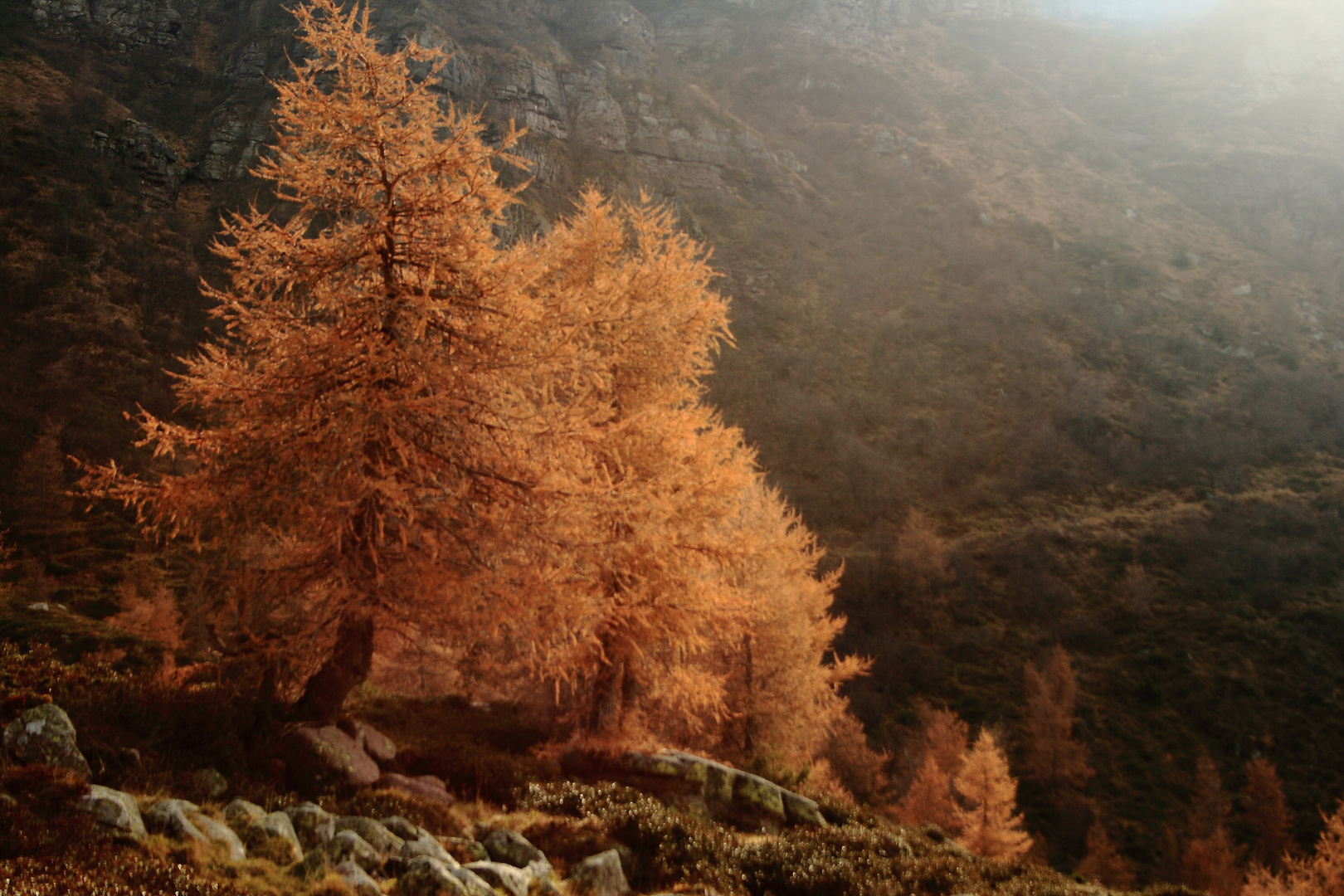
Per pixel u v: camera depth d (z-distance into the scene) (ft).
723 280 393.91
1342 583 200.13
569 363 27.86
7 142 227.61
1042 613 206.59
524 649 27.30
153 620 75.66
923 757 143.23
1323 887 70.08
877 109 639.35
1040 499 274.57
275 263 26.32
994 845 83.46
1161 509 256.73
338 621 26.18
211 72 345.31
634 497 29.32
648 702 47.50
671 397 39.55
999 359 367.04
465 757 29.35
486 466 27.07
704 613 35.12
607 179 360.28
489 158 26.66
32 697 18.40
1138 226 521.24
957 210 517.14
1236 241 523.70
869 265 442.09
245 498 24.36
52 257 191.93
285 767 21.85
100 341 173.37
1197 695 168.76
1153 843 128.26
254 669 25.35
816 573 226.79
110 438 146.72
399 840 17.92
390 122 25.04
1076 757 144.05
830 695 78.69
